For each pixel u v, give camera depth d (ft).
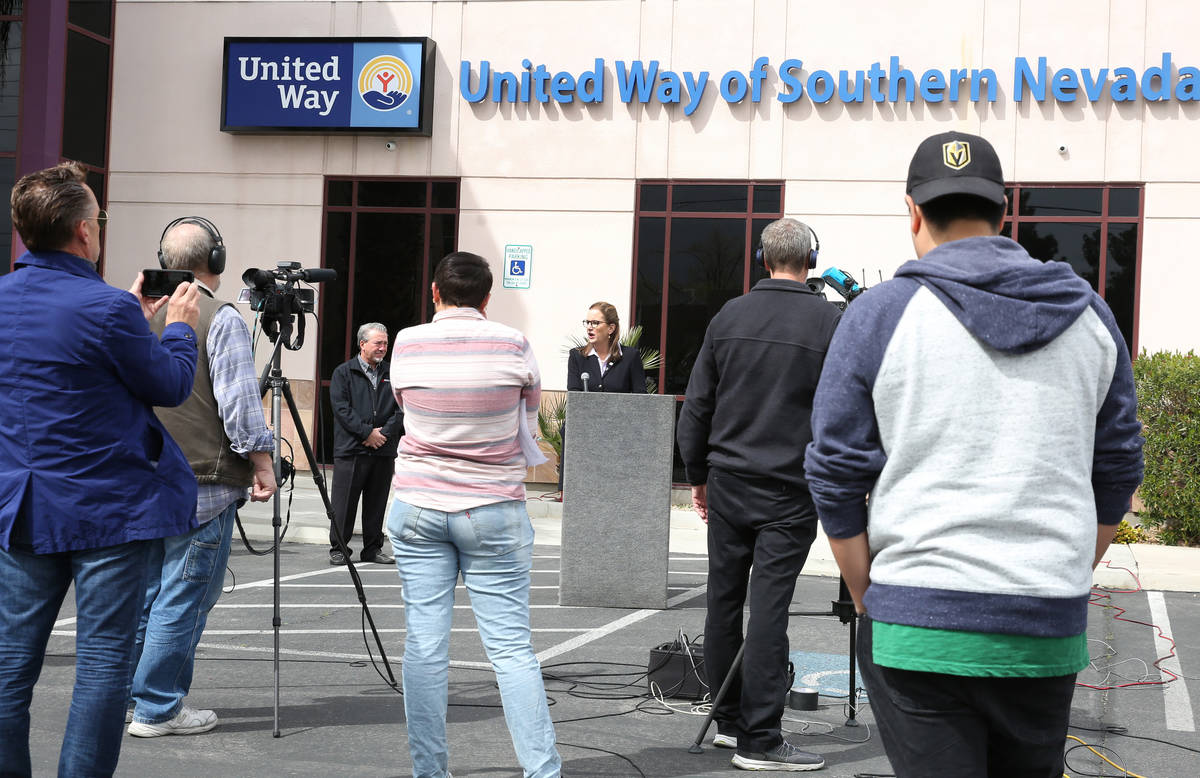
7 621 11.53
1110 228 46.26
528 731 13.32
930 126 47.39
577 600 28.14
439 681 13.60
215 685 19.79
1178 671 22.62
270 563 34.73
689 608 28.17
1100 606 29.81
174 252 16.40
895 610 7.81
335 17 52.29
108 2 53.98
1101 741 17.76
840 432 8.02
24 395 11.36
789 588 15.71
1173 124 45.75
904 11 47.57
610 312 33.24
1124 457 8.15
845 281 17.70
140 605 11.91
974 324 7.72
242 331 16.25
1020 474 7.67
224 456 16.29
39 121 51.34
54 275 11.68
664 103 49.42
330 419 52.39
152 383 11.77
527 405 14.12
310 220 52.39
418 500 13.55
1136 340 46.06
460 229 51.16
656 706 19.03
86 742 11.57
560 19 50.44
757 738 15.62
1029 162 46.75
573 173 50.26
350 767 15.39
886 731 8.07
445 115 51.34
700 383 16.30
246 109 51.98
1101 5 46.14
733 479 15.90
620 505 28.07
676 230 49.57
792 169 48.47
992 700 7.73
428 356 13.74
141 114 53.62
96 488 11.44
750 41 48.88
